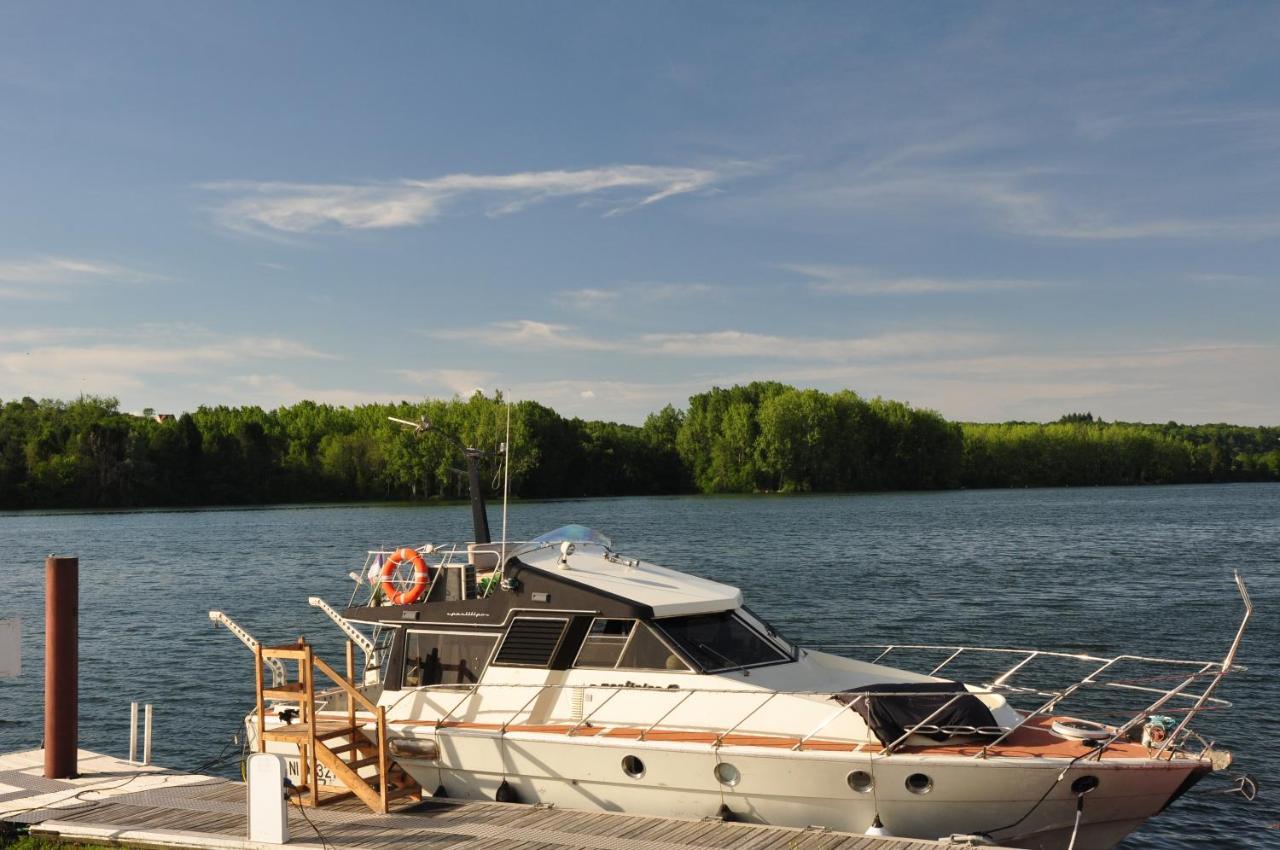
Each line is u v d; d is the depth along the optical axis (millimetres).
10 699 26266
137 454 138750
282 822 11531
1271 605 37375
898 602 39000
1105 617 35094
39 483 132000
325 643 32750
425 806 13109
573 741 12688
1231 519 88125
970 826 11695
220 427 164000
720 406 163250
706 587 14023
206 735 22344
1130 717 21797
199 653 31391
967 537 70500
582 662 13391
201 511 129250
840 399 154625
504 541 14773
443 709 13914
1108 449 185500
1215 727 21219
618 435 163750
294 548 69938
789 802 12047
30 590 48688
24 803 13586
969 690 13852
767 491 155750
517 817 12352
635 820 12023
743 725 12414
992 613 36219
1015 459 177625
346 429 169875
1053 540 67562
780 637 14297
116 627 36438
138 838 12047
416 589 14672
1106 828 11938
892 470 156750
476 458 15984
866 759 11586
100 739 22109
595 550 15398
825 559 55625
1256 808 16906
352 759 13500
